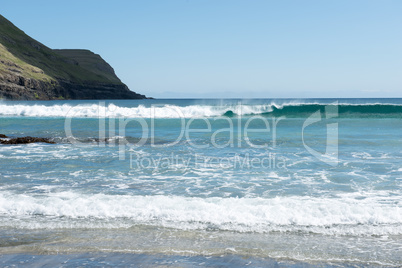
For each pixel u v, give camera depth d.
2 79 120.06
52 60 187.12
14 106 36.75
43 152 14.19
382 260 5.10
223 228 6.28
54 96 150.12
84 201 7.54
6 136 18.73
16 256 5.25
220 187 8.92
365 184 9.03
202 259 5.12
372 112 32.00
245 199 7.61
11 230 6.23
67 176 10.15
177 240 5.79
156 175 10.30
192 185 9.13
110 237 5.92
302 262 5.04
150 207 7.18
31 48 179.50
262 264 4.96
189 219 6.66
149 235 5.99
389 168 10.83
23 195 8.06
